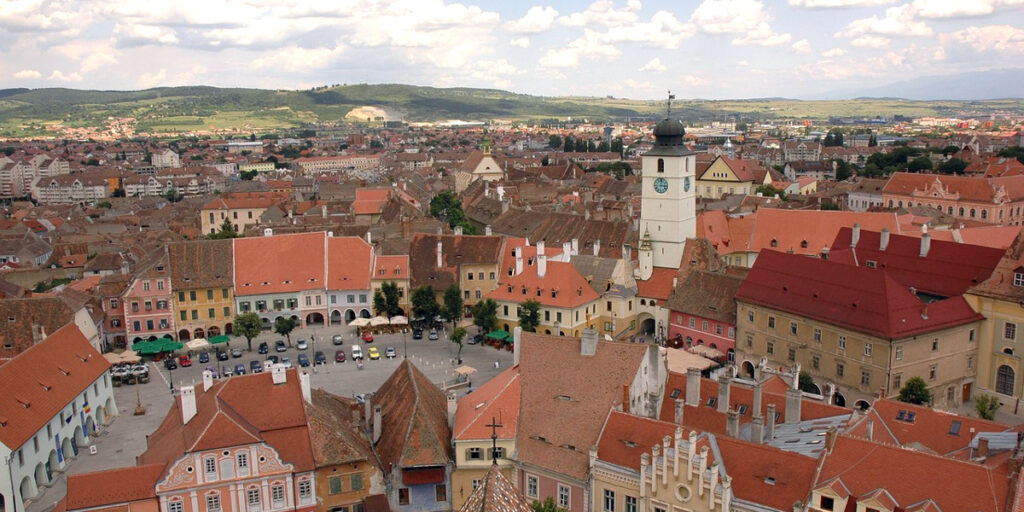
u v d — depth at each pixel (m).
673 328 154.88
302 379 90.94
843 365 121.12
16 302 135.38
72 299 149.50
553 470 84.81
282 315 172.00
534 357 97.00
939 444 77.44
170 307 164.88
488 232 194.62
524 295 157.88
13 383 102.56
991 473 61.31
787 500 68.25
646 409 93.69
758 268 141.00
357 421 97.38
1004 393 120.31
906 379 115.69
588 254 187.00
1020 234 120.38
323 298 173.62
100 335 159.62
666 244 167.62
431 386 103.50
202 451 80.94
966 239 158.88
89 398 118.12
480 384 133.00
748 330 138.38
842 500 65.00
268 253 174.75
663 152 164.38
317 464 85.19
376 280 172.88
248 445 82.62
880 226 175.88
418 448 88.38
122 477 80.19
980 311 122.06
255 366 146.75
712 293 148.12
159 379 142.88
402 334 166.25
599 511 81.50
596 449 81.94
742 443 74.06
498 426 88.81
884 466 65.94
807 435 79.25
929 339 116.94
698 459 71.31
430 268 174.62
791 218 191.00
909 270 137.12
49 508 96.88
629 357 92.19
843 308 121.31
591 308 157.50
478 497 49.25
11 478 93.69
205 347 160.00
